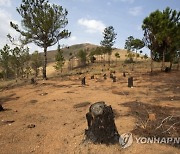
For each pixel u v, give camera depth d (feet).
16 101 46.24
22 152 20.26
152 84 60.75
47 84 71.51
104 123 20.11
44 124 28.04
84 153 19.08
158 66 126.41
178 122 24.77
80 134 23.48
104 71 120.06
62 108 36.40
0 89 72.33
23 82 87.86
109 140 20.04
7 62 132.36
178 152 18.33
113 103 37.01
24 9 87.20
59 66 169.58
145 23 79.41
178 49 92.27
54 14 88.02
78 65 250.98
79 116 30.83
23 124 28.19
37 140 22.86
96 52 244.42
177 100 38.52
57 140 22.53
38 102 42.86
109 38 178.60
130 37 165.17
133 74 89.76
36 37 91.04
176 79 69.87
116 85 61.16
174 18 83.87
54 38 92.53
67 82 73.97
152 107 33.06
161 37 77.77
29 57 132.46
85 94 47.98
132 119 26.96
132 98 41.24
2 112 35.19
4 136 24.04
